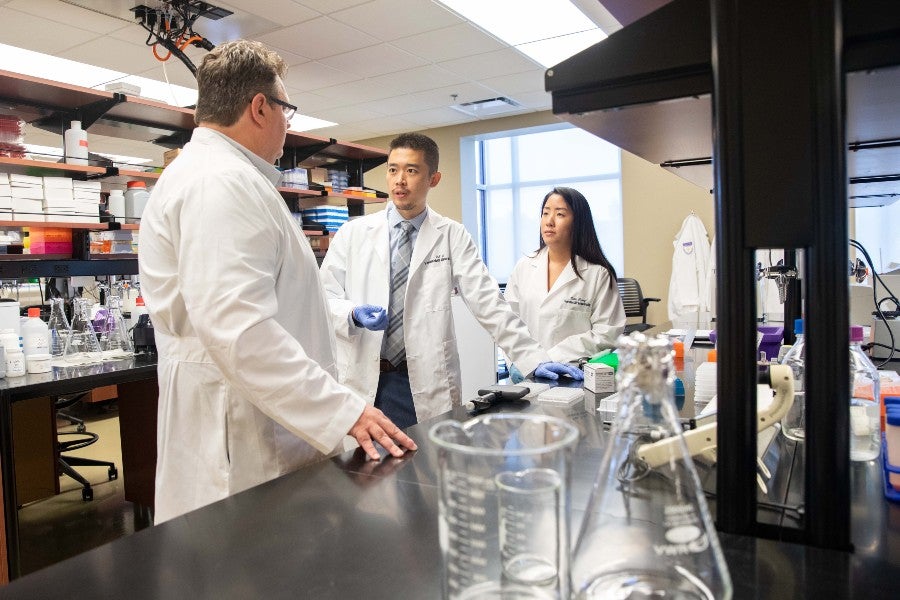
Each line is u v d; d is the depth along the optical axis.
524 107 6.55
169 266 1.16
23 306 3.47
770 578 0.50
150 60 4.62
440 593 0.52
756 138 0.53
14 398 1.89
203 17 3.92
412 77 5.37
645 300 5.48
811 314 0.52
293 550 0.61
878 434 0.82
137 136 3.80
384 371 2.00
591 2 3.95
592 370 1.32
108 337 2.71
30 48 4.36
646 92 0.65
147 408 2.81
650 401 0.48
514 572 0.45
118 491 3.21
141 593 0.54
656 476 0.47
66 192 3.11
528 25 4.33
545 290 2.31
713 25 0.54
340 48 4.61
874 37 0.52
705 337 2.06
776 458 0.81
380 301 2.00
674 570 0.46
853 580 0.50
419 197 2.00
